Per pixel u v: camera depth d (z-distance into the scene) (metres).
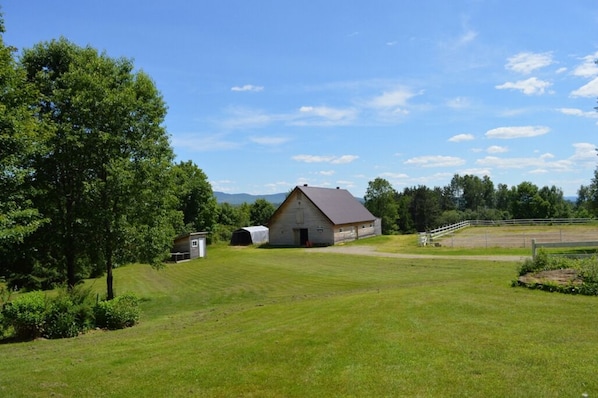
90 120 22.91
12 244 23.08
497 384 6.10
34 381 7.61
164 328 14.63
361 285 23.12
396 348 8.06
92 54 25.44
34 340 13.85
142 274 38.72
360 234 64.06
